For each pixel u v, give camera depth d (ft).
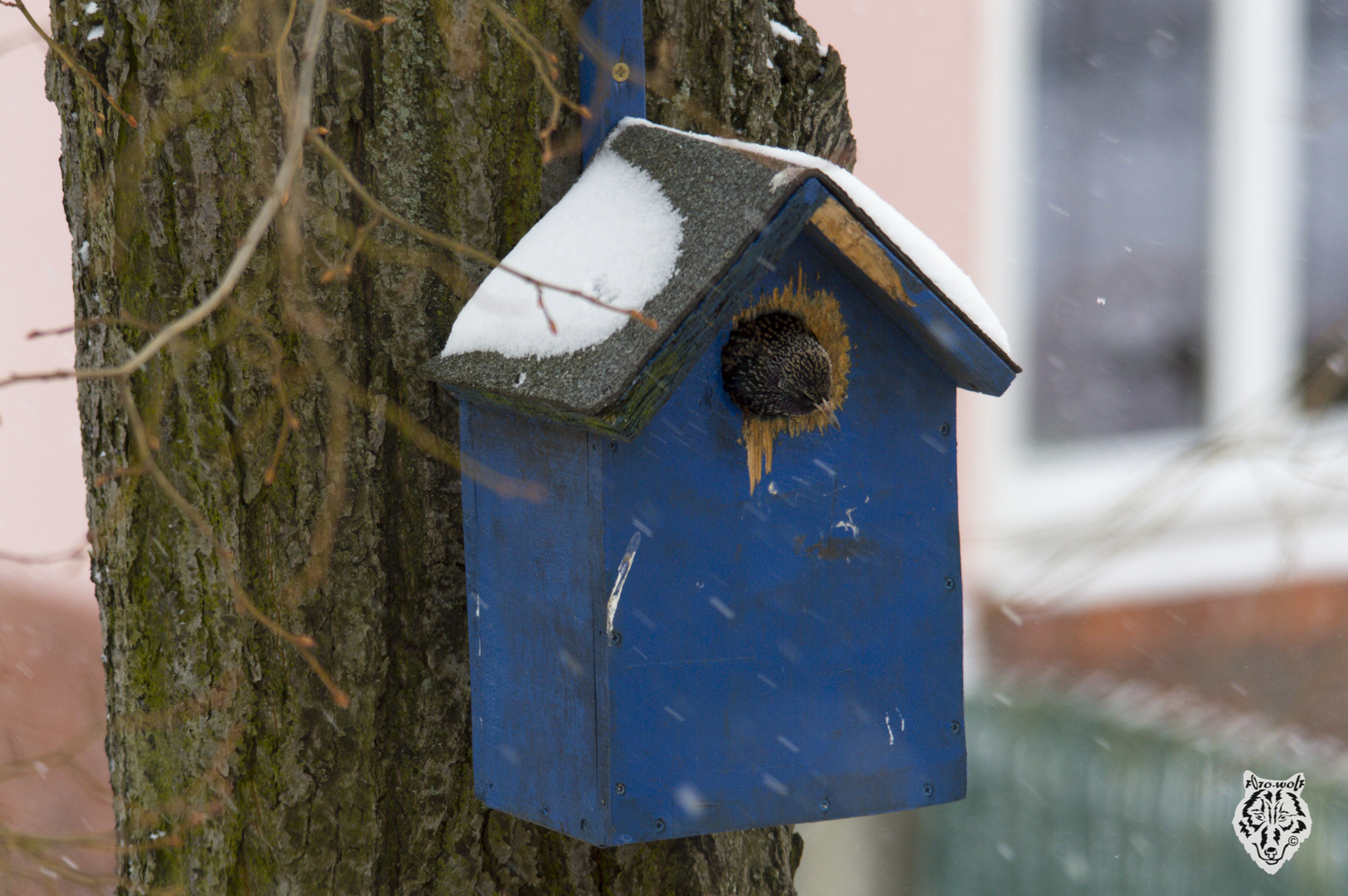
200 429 20.44
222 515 20.54
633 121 21.11
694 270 18.39
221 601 20.74
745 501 19.81
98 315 21.15
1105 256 47.96
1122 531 27.68
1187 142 49.08
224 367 20.33
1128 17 47.60
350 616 20.66
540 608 20.04
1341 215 50.65
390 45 20.17
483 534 20.72
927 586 21.01
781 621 20.21
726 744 20.02
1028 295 46.65
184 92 19.83
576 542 19.44
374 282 20.43
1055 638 44.78
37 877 25.40
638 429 18.29
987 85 43.91
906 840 43.93
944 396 20.85
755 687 20.13
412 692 21.08
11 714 42.27
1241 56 48.96
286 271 20.08
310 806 20.80
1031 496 46.14
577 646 19.60
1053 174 46.57
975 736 43.60
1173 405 49.19
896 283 19.42
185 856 21.26
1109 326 48.06
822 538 20.34
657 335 17.92
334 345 20.31
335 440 20.22
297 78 19.89
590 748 19.54
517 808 20.68
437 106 20.45
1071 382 47.67
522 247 20.56
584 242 19.97
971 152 43.93
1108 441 48.16
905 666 20.94
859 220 18.95
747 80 22.76
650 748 19.56
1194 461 26.23
